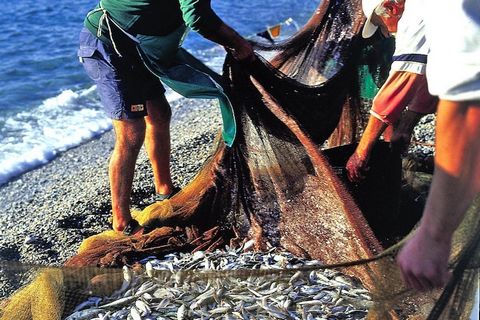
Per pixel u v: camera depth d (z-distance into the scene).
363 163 4.38
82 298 3.71
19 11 17.47
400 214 4.51
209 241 4.68
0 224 6.54
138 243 4.67
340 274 3.78
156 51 4.86
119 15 4.81
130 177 5.14
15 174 8.23
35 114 10.51
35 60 13.40
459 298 2.40
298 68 5.22
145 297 3.66
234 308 3.55
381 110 4.16
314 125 4.96
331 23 5.00
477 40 1.93
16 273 3.69
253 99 4.54
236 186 4.75
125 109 4.99
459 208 2.02
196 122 9.43
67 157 8.85
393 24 4.29
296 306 3.57
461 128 1.95
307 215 4.26
